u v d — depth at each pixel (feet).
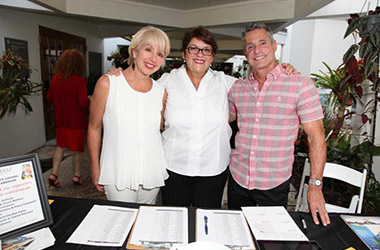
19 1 11.71
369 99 9.18
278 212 3.90
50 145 15.29
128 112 4.55
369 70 7.19
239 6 13.93
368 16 7.20
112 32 21.81
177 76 5.28
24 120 13.43
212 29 17.20
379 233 3.48
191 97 5.10
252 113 4.84
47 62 15.31
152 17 15.37
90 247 3.06
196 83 5.28
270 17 12.87
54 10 12.73
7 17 12.05
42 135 15.17
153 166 4.80
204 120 5.08
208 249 2.76
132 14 14.84
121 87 4.55
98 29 22.13
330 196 9.57
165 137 5.34
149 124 4.69
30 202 3.30
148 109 4.67
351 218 3.81
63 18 16.81
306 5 10.34
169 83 5.26
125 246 3.08
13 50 12.44
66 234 3.27
